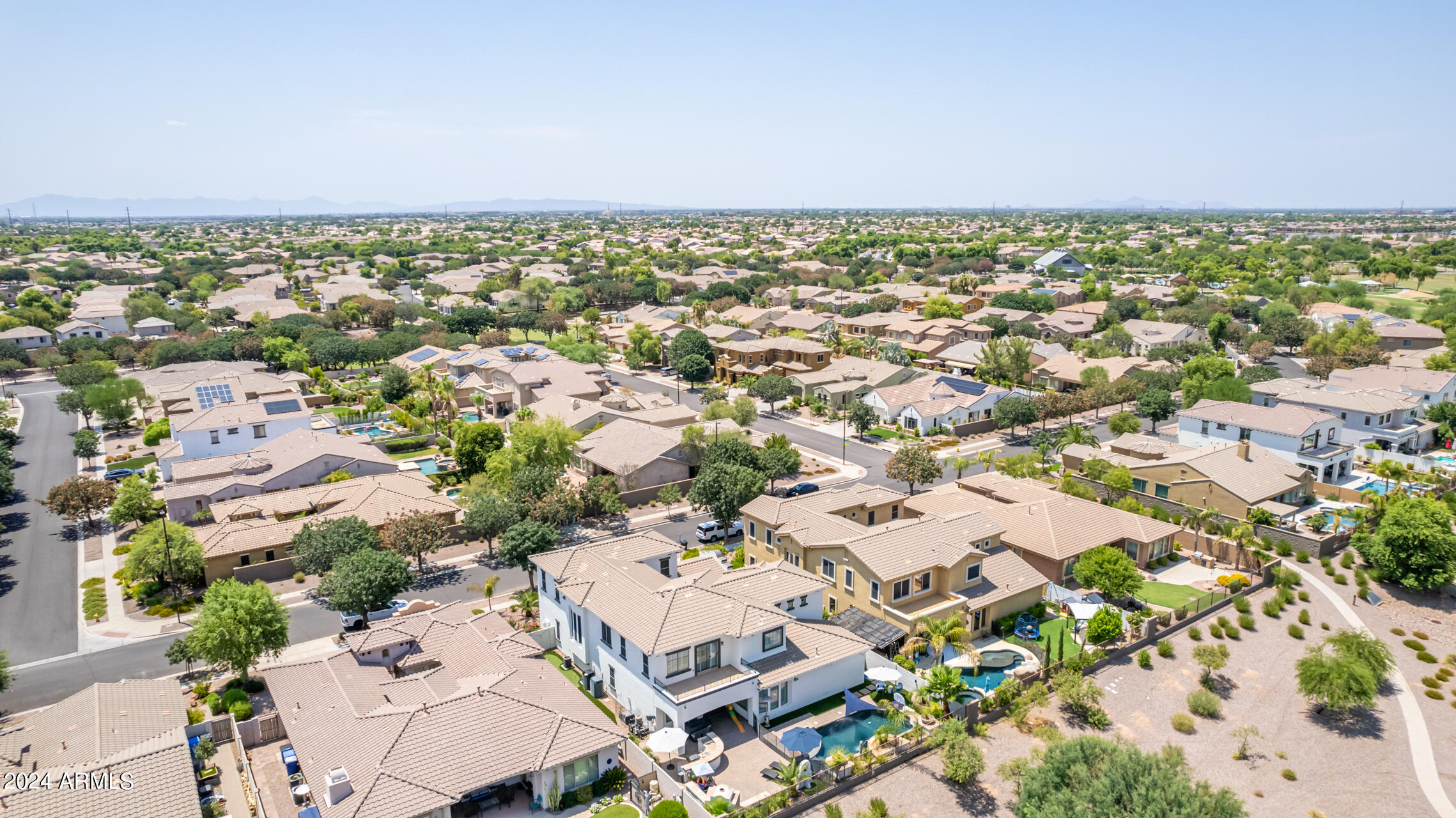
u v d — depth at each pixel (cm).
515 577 6562
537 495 7288
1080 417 11581
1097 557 5769
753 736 4431
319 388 13288
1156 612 5756
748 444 8588
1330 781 4181
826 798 3953
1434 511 6216
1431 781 4178
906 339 16250
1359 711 4772
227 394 10281
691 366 13600
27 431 11081
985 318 16600
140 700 4347
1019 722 4566
